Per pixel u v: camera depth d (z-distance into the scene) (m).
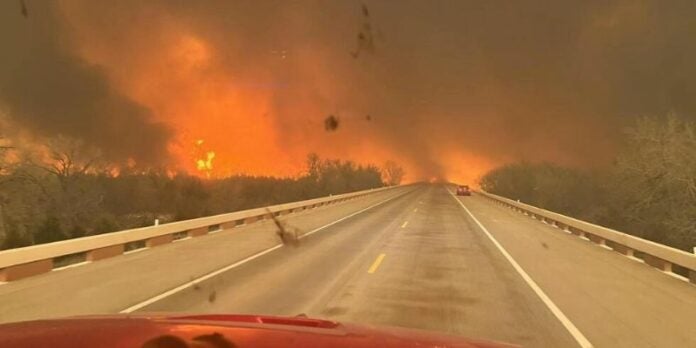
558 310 9.58
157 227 19.03
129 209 44.56
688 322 8.87
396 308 9.44
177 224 20.56
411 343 3.00
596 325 8.53
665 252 14.65
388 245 19.42
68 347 2.67
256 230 25.56
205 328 2.98
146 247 18.73
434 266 14.66
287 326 3.12
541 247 20.16
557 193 67.44
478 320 8.70
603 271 14.72
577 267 15.30
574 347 7.26
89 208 37.31
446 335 3.50
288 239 21.39
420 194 76.62
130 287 11.30
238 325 3.07
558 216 29.66
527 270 14.36
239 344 2.71
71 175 37.19
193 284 11.67
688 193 35.34
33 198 33.03
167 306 9.48
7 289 11.05
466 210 43.44
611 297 10.99
